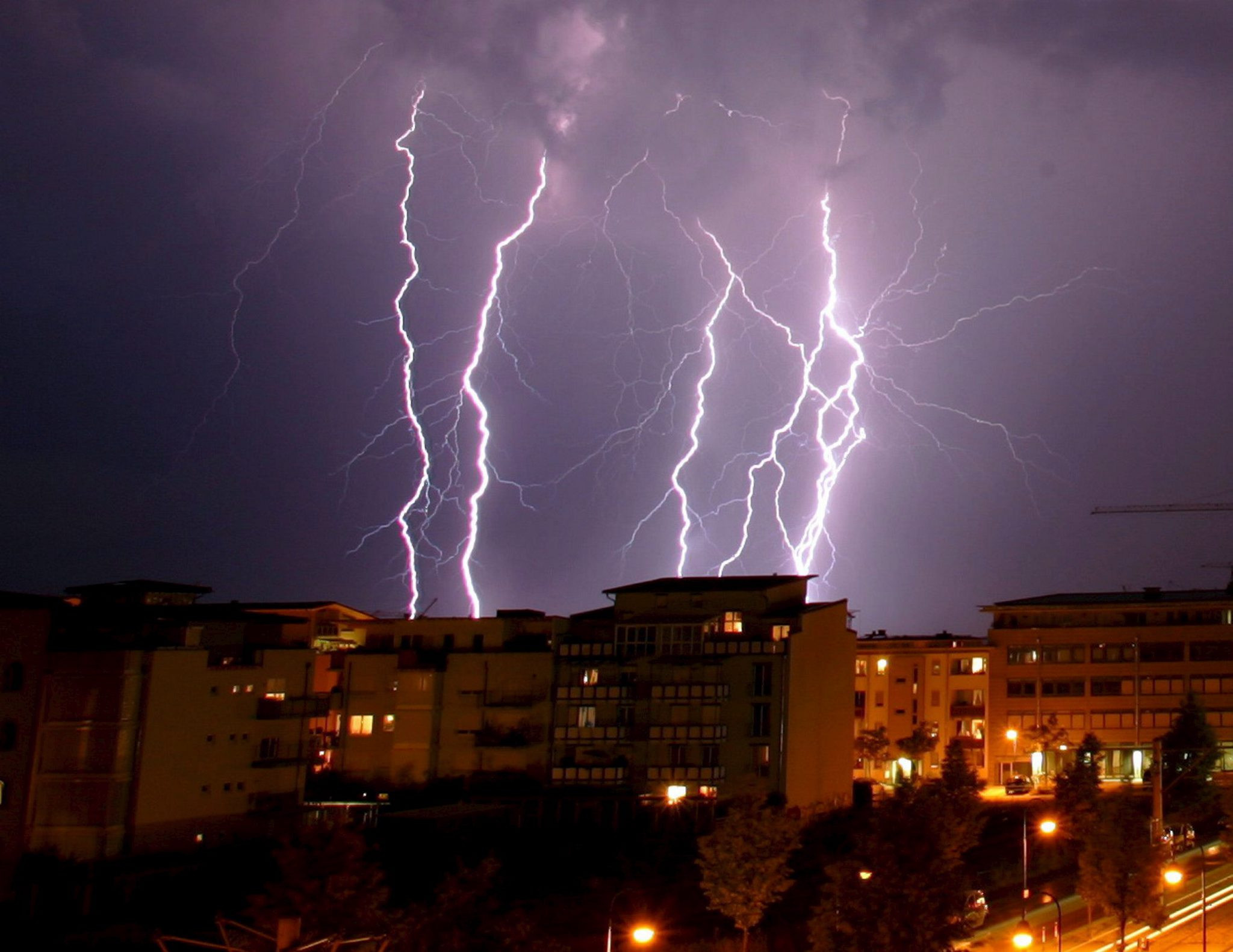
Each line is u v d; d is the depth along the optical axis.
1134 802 59.78
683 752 69.31
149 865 54.88
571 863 59.09
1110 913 46.88
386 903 48.59
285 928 26.17
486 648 75.75
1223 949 46.81
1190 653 91.75
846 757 76.31
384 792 72.38
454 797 70.19
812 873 58.00
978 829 57.59
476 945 35.72
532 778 71.75
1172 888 57.25
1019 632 94.25
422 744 73.81
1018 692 93.44
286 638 74.44
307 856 35.44
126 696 57.97
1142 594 97.19
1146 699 91.69
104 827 56.44
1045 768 90.62
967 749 91.75
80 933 47.31
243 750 63.00
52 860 55.47
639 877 56.78
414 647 76.88
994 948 46.69
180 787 59.69
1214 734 80.06
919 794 45.91
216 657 63.97
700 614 72.25
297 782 65.56
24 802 57.06
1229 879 59.00
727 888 46.44
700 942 47.53
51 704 58.34
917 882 38.56
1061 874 59.84
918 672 94.50
